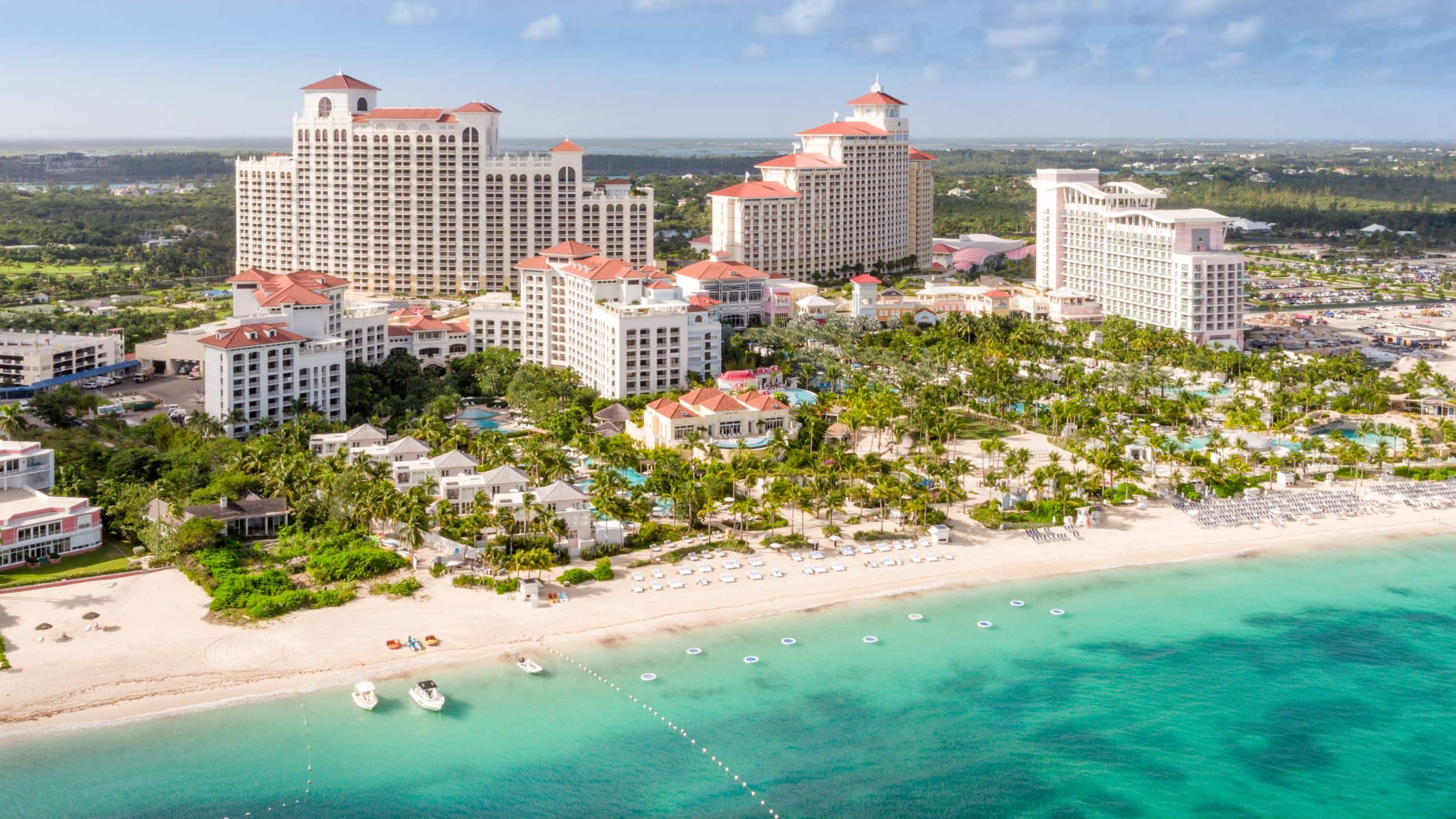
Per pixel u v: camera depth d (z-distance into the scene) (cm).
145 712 18438
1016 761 17900
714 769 17488
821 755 17912
